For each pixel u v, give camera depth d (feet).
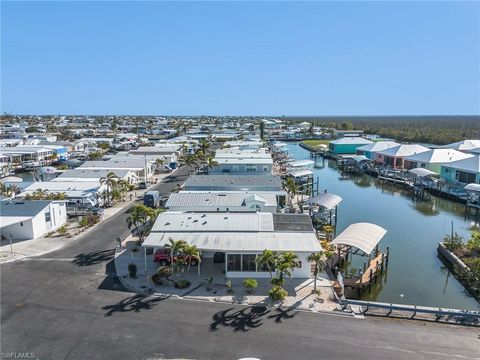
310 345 76.74
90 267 115.55
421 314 89.56
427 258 137.90
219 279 107.04
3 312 89.15
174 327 83.15
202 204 155.84
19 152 336.49
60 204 160.66
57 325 83.87
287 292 99.50
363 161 339.16
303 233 119.34
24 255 124.88
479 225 180.45
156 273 106.42
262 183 194.80
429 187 247.50
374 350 75.20
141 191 230.68
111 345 76.69
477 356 73.51
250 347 75.97
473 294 108.68
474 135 550.77
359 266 125.90
